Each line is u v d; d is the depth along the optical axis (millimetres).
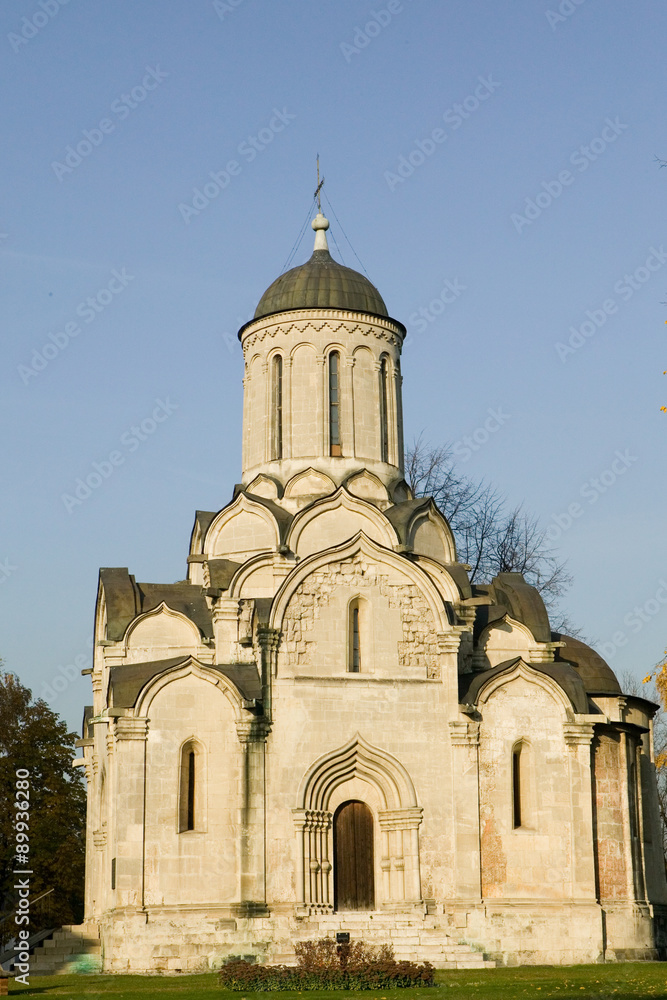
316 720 46531
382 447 53719
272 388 53844
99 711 54375
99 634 54844
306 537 50031
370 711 47031
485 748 47531
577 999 32375
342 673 47125
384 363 54531
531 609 51969
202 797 45438
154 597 51656
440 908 45906
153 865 44469
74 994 35562
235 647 49469
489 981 38000
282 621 46969
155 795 45000
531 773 47812
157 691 45688
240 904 44469
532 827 47281
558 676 48906
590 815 47719
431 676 47812
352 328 53688
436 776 47062
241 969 36312
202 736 45844
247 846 45000
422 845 46375
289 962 40875
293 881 45125
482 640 50844
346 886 46344
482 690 47938
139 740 45188
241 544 51188
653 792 54406
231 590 49688
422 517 51500
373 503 51844
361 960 37062
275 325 53875
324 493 51719
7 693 69438
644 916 49156
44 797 67312
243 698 45938
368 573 48156
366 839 46906
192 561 51781
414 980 36406
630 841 49719
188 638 50281
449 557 52000
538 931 45938
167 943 43625
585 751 48188
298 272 54969
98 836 52031
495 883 46469
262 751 45875
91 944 49719
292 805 45688
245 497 51219
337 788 46750
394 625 47969
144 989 37062
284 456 52656
